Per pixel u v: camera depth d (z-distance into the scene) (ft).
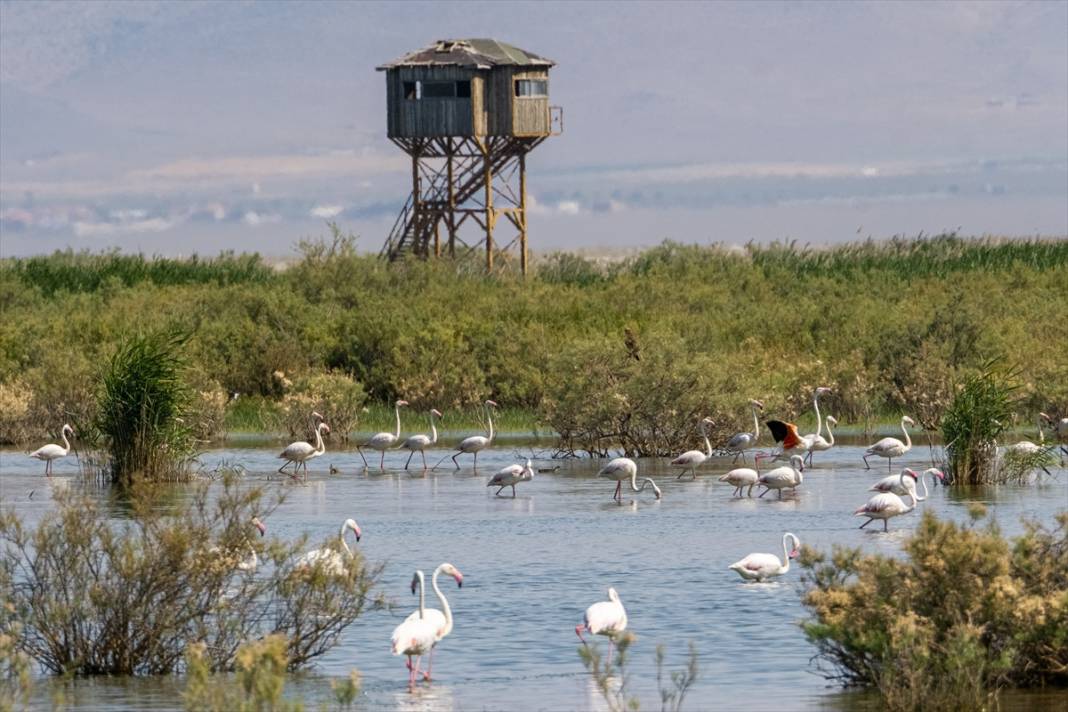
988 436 104.88
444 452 132.26
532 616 61.77
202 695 42.52
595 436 128.57
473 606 63.72
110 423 106.83
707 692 49.62
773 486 98.27
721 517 90.38
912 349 154.10
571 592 66.69
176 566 52.06
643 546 79.46
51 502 95.96
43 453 115.55
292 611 53.52
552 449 133.49
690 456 112.37
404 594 66.44
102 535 52.44
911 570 48.73
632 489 104.68
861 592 48.67
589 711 47.62
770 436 133.39
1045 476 109.29
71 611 51.65
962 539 47.65
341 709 46.26
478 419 151.94
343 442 140.67
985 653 47.01
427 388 156.25
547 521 89.10
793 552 75.92
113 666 51.80
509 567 73.15
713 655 54.80
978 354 149.28
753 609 62.59
